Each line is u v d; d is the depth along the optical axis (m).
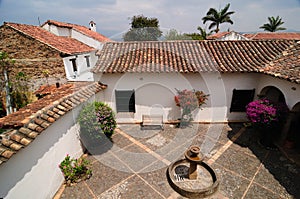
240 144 8.33
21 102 12.18
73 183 5.97
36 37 12.62
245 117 10.43
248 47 11.06
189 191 5.40
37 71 12.65
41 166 4.87
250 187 5.80
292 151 7.67
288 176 6.27
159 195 5.55
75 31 20.53
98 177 6.29
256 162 7.04
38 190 4.75
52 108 5.62
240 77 9.67
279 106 7.59
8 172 3.77
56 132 5.61
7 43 12.76
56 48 12.48
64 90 8.15
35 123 4.70
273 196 5.46
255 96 9.96
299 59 8.34
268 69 8.58
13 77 12.09
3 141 3.80
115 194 5.58
